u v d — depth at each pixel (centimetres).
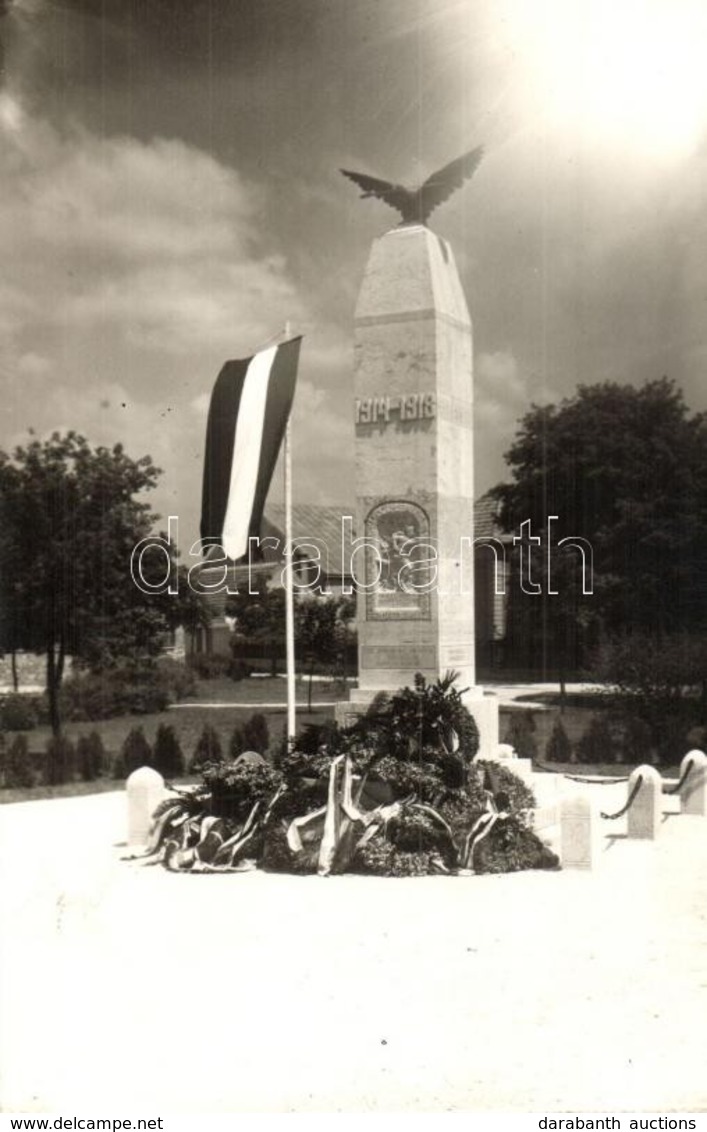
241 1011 869
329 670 4962
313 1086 724
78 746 2359
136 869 1406
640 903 1201
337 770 1416
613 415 4222
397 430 1659
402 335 1656
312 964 991
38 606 2628
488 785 1488
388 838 1378
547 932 1086
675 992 897
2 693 3391
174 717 3462
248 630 5219
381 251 1677
